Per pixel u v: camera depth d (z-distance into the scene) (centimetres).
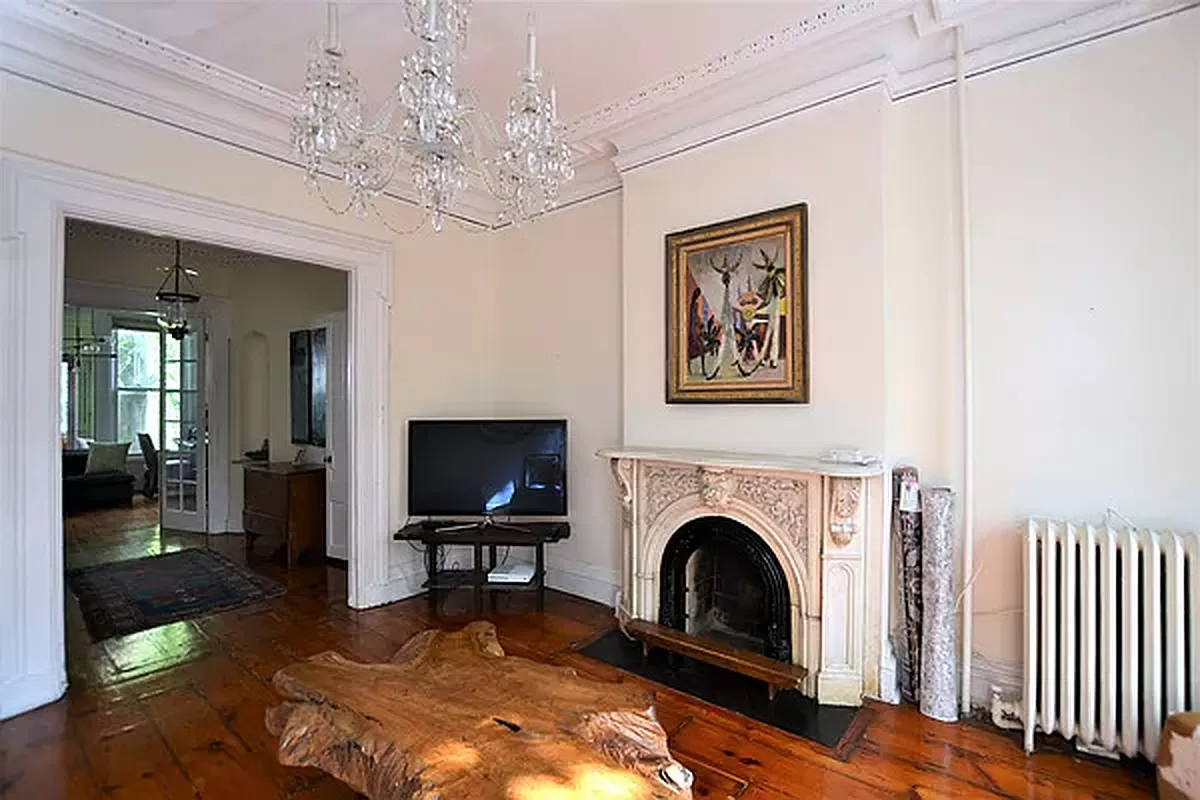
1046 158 235
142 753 216
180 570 454
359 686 179
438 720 159
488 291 454
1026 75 239
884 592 256
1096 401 226
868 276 260
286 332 568
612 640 325
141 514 702
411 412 405
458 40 214
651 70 277
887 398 259
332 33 208
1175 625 196
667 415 331
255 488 509
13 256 244
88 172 263
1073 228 230
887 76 256
